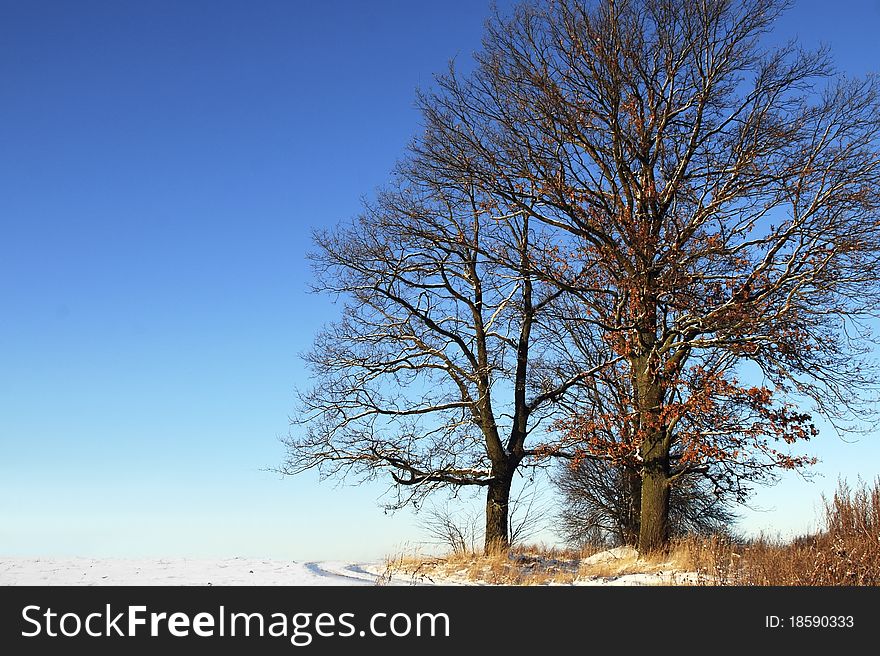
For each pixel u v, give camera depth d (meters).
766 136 20.28
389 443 23.72
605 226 21.03
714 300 20.66
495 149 21.16
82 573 12.34
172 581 11.66
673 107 21.64
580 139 21.59
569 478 30.59
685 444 21.31
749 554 16.91
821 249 19.44
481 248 23.33
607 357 23.91
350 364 24.53
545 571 19.11
